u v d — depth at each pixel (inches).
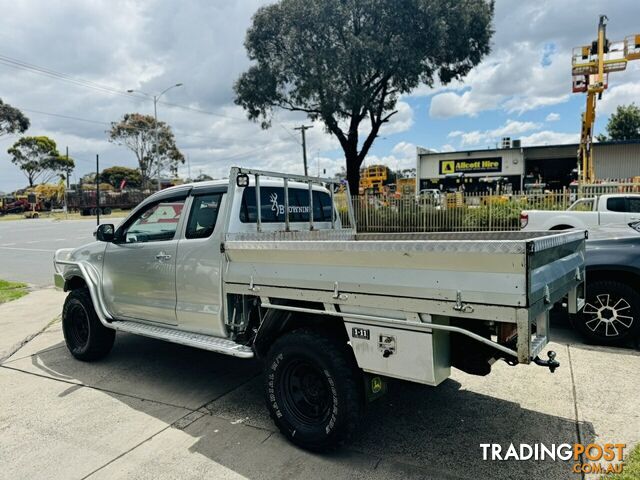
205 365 199.3
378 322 112.8
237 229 155.3
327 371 119.9
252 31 952.9
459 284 99.7
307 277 124.8
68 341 210.2
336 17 867.4
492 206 708.7
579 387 161.3
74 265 204.7
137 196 2033.7
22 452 130.6
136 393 170.4
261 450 128.6
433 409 149.9
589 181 949.8
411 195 798.5
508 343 108.5
